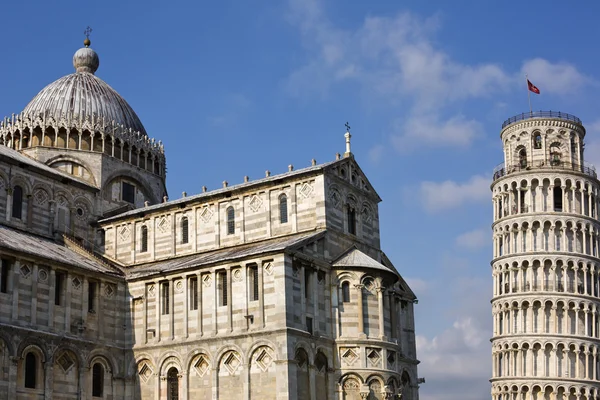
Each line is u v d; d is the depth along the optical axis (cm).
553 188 13600
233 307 7325
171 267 7875
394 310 8075
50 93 10000
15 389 6738
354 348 7481
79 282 7606
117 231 9062
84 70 10788
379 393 7481
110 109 10100
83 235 9150
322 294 7538
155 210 8825
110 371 7700
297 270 7256
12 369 6744
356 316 7600
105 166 9556
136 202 9925
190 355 7438
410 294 8994
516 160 14062
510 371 13075
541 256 13175
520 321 13100
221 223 8425
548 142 13938
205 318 7469
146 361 7719
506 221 13650
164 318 7725
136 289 7962
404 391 8631
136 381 7744
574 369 12838
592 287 13275
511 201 13800
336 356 7469
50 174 8856
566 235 13325
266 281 7169
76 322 7469
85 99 9975
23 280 7056
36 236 8588
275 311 7025
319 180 7906
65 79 10231
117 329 7869
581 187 13625
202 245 8488
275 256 7131
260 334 7056
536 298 13025
